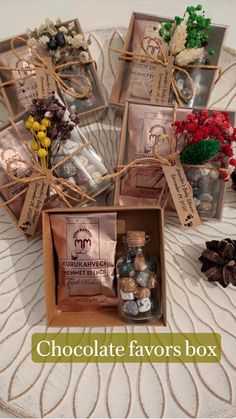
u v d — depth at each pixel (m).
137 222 1.07
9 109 1.13
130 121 1.08
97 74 1.15
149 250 1.06
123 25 1.25
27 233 1.09
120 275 1.01
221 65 1.21
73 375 1.05
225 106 1.20
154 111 1.07
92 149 1.10
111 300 1.07
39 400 1.02
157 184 1.08
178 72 1.13
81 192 1.06
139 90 1.15
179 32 1.08
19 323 1.09
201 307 1.10
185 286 1.12
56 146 1.04
